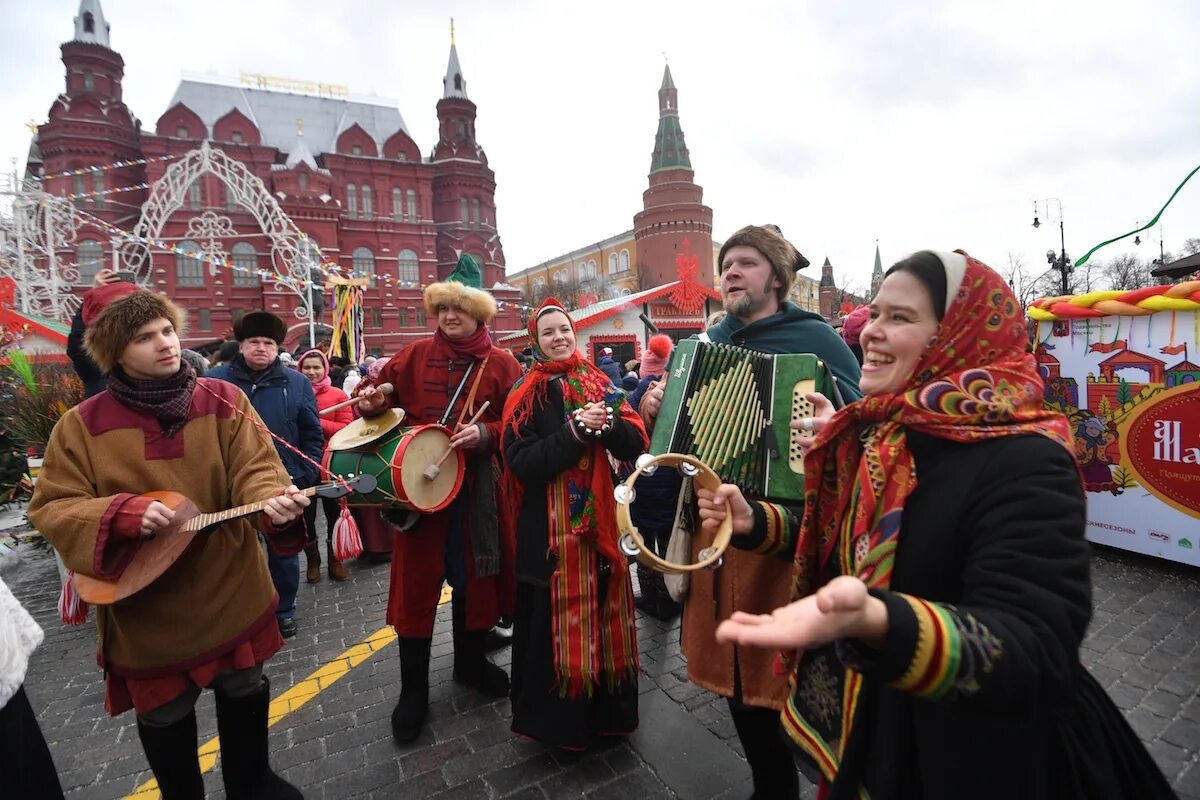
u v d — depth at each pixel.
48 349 10.91
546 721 2.40
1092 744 1.06
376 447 2.56
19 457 6.26
